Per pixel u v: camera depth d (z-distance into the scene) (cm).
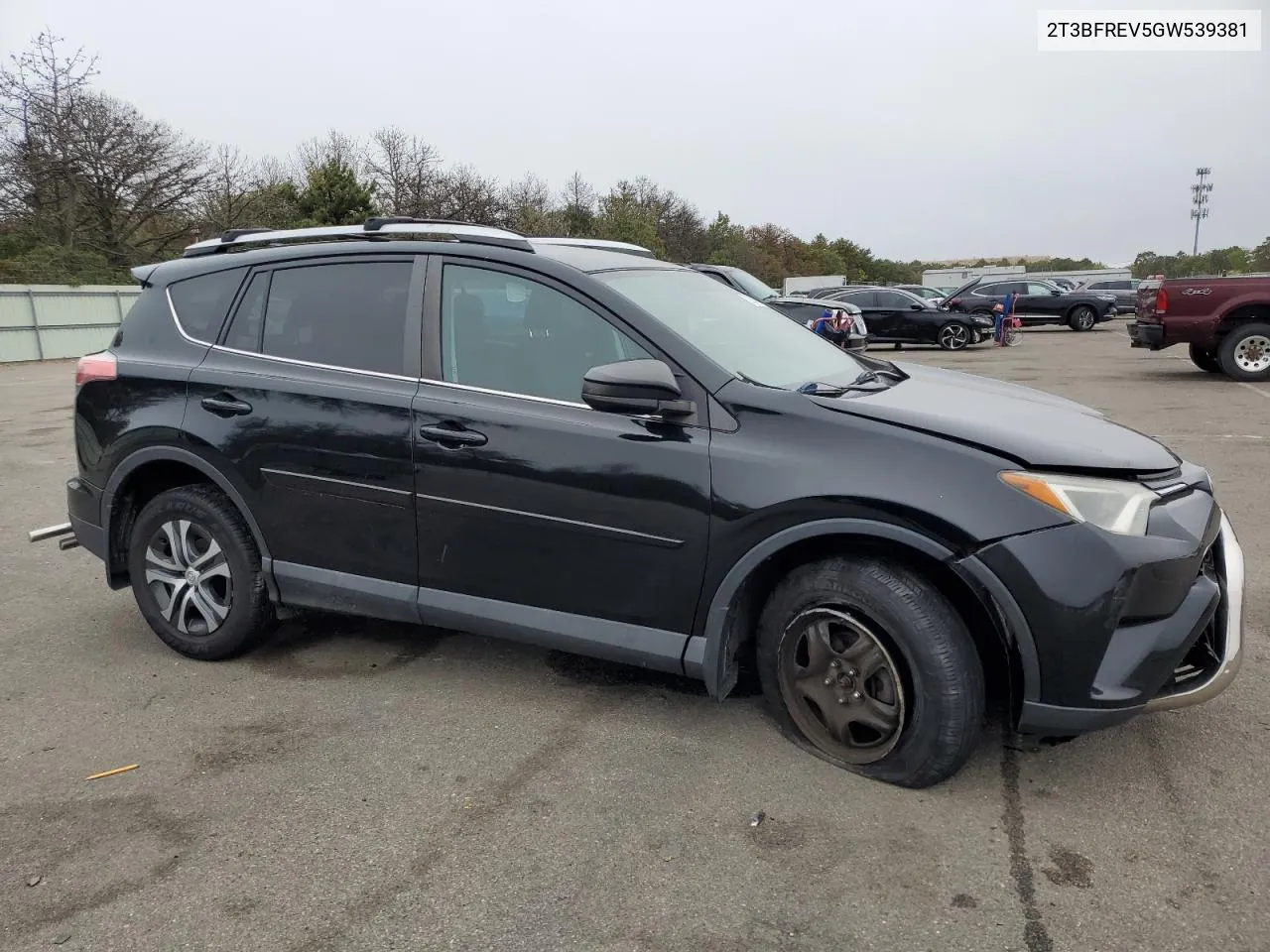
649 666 318
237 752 325
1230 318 1293
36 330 2452
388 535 350
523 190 5459
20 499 737
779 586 305
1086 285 3609
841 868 253
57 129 3141
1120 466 274
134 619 460
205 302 396
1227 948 220
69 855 267
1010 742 316
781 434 290
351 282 368
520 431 321
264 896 247
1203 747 312
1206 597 273
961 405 320
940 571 281
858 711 295
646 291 344
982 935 227
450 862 260
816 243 10075
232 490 376
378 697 365
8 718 354
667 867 256
